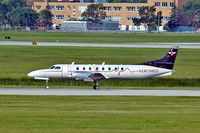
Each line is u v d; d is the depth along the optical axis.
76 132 136.38
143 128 141.62
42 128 140.12
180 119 155.25
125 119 154.50
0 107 176.50
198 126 144.75
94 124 146.38
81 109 173.75
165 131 138.38
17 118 154.12
